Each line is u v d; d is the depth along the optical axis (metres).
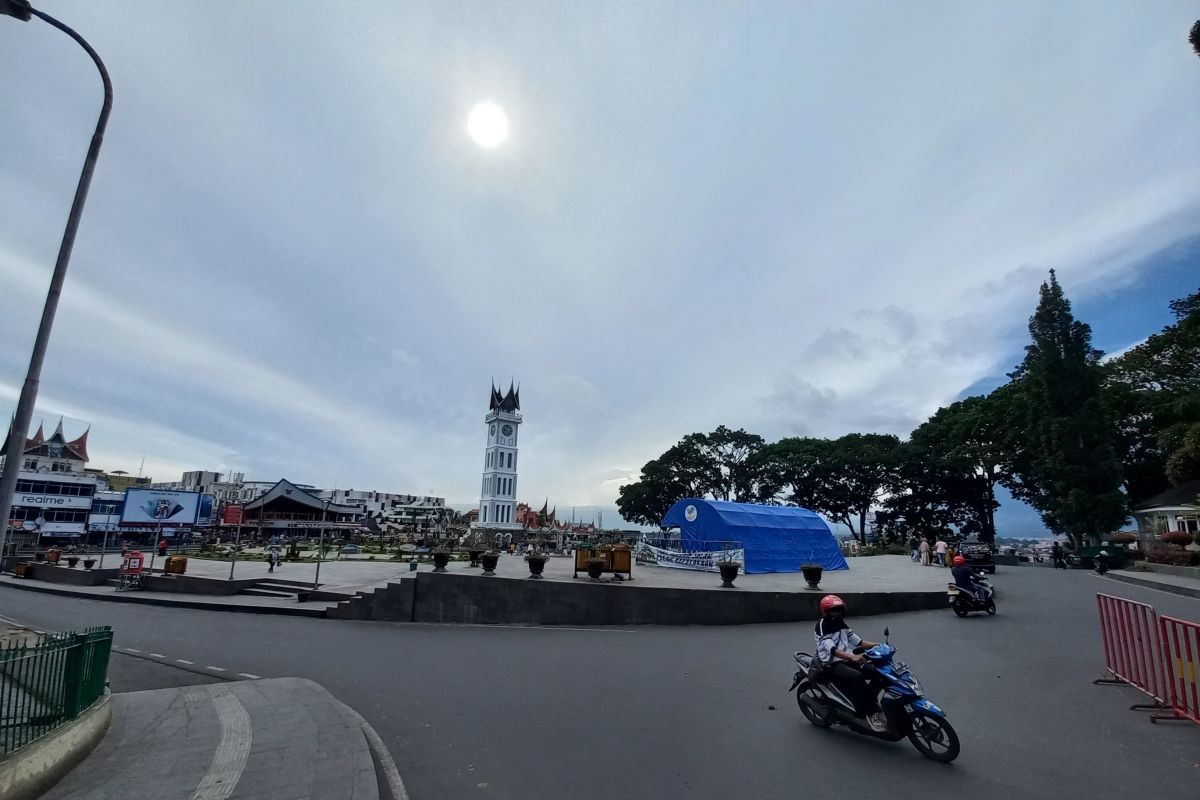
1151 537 32.41
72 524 63.19
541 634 15.02
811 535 29.75
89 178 7.98
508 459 117.69
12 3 7.02
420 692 9.13
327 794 5.29
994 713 7.49
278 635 15.08
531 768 5.96
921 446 56.22
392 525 104.00
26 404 7.19
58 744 5.64
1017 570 29.97
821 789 5.36
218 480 147.75
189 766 5.97
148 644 13.77
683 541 27.78
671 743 6.65
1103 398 37.28
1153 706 7.50
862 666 6.60
